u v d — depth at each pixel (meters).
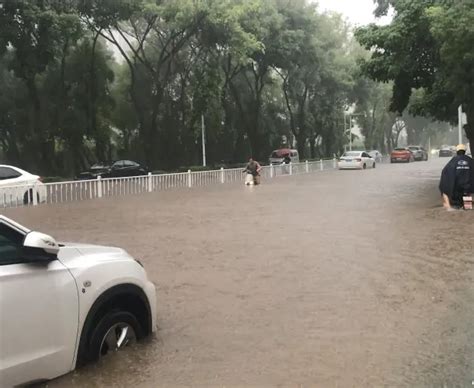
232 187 26.22
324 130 55.91
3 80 35.09
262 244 10.62
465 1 15.46
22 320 3.83
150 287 5.10
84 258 4.54
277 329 5.70
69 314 4.18
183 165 41.62
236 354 5.01
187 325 5.86
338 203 17.62
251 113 45.22
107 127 37.69
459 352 4.98
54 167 34.69
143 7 30.59
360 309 6.34
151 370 4.62
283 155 45.41
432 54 19.23
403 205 16.42
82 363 4.38
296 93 49.06
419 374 4.51
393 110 22.62
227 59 39.97
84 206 17.91
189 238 11.43
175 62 38.56
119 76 40.88
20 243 4.05
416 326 5.71
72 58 35.16
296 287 7.38
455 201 15.05
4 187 17.47
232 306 6.55
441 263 8.65
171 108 40.28
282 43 38.59
